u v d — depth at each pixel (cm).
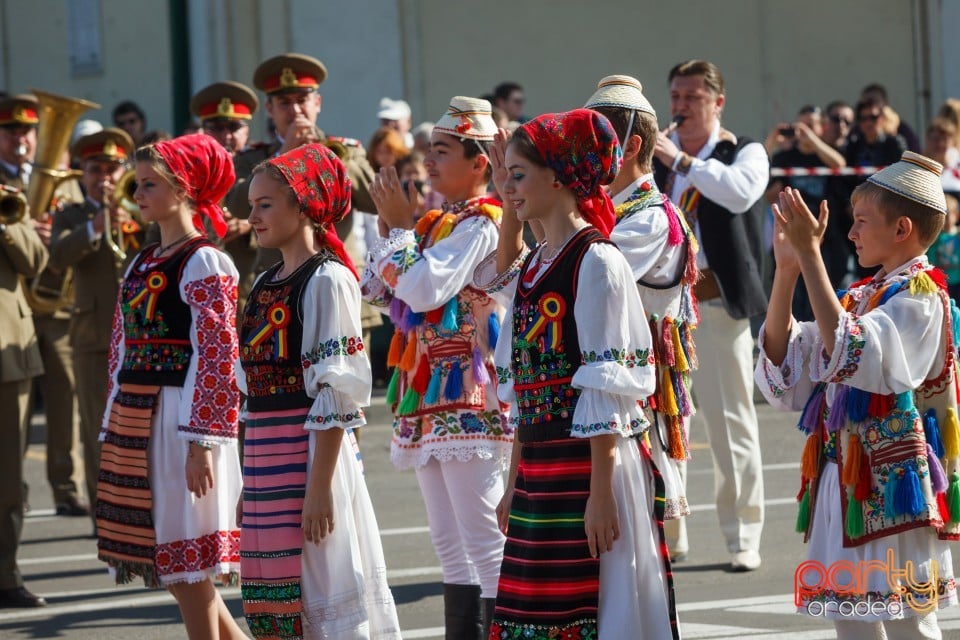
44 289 1423
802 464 743
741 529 1158
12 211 1191
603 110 831
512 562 681
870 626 729
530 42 2867
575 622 662
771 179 2150
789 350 746
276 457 747
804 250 707
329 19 2820
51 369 1477
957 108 2041
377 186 892
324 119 2842
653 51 2891
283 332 745
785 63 2911
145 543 815
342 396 736
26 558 1307
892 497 705
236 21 2803
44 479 1736
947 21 2903
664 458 798
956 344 736
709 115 1191
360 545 759
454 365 876
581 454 666
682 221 830
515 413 696
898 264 741
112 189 1349
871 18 2922
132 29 3697
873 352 698
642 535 673
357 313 750
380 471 1662
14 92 3931
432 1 2823
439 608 1069
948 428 723
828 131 2273
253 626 752
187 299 820
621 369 652
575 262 668
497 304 884
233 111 1359
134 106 2541
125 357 836
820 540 734
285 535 740
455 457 866
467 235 867
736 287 1142
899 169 739
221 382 811
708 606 1040
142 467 818
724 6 2891
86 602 1138
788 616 1002
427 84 2828
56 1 3838
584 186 678
